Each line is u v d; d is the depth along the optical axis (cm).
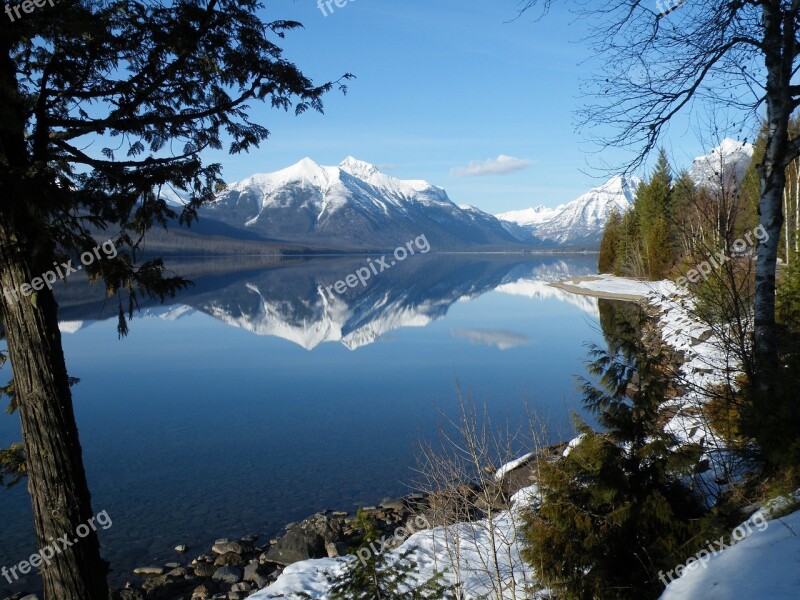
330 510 1083
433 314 4478
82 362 2720
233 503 1127
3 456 552
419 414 1709
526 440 1211
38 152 491
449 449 1309
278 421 1692
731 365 844
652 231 4019
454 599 512
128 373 2456
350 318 4419
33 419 492
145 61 533
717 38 632
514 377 2153
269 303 5694
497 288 6888
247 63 542
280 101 575
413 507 1048
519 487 882
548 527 535
